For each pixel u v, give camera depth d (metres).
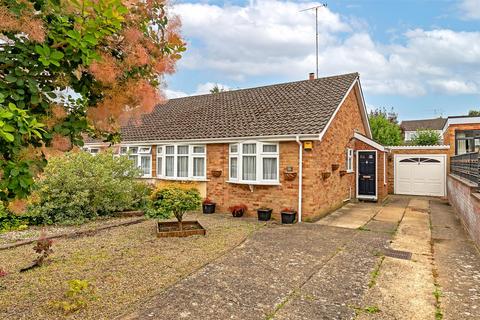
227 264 5.97
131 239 7.80
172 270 5.63
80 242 7.50
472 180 9.31
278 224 9.88
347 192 14.31
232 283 5.08
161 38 3.03
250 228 9.16
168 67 3.04
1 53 2.24
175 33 3.05
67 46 2.40
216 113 14.94
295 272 5.59
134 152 15.38
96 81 2.75
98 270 5.61
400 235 8.38
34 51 2.32
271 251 6.84
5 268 5.71
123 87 2.84
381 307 4.32
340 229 9.12
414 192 17.67
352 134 14.84
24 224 9.03
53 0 2.31
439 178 17.06
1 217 8.55
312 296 4.64
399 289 4.91
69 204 9.45
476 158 8.77
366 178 15.14
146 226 9.38
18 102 2.30
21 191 2.25
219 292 4.74
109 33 2.38
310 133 10.03
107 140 3.51
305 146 10.27
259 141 10.98
